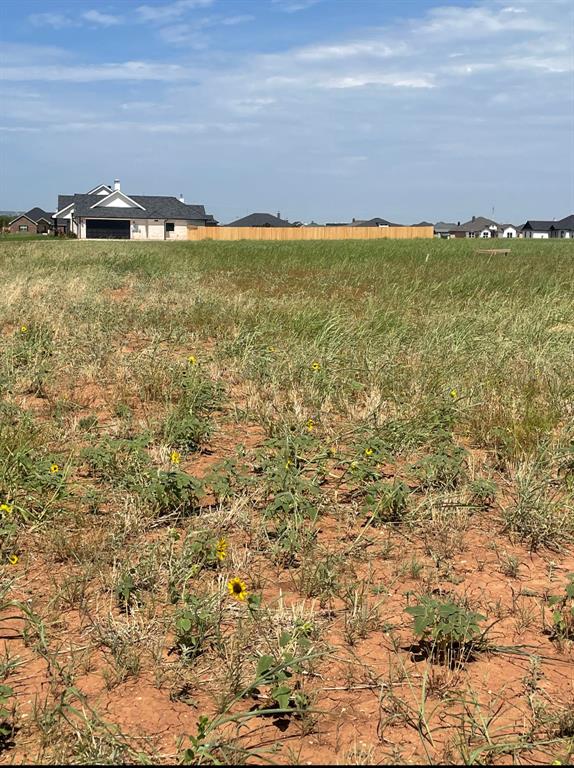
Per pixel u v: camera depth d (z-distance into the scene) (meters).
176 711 2.78
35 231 116.56
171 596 3.50
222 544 3.65
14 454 4.98
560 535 4.33
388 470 5.39
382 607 3.51
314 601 3.54
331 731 2.67
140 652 3.11
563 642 3.22
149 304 13.18
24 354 8.45
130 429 6.09
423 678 2.90
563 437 5.76
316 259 26.86
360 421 6.32
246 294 15.16
